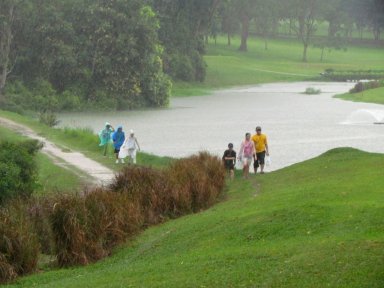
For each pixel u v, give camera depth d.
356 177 22.33
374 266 12.34
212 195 23.58
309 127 56.78
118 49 80.81
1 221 17.05
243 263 13.93
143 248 18.06
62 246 17.52
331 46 155.12
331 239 14.50
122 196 20.80
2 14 76.44
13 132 46.81
